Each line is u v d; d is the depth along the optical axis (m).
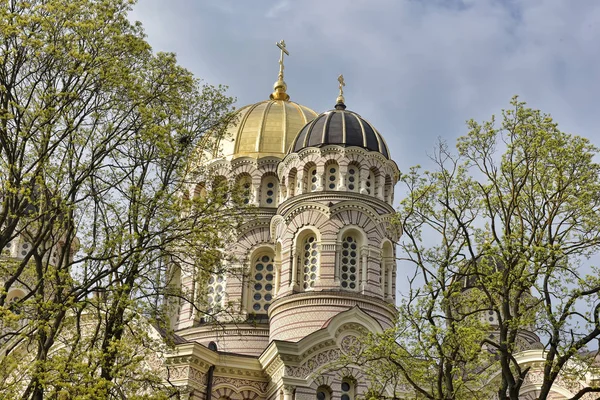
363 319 49.25
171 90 35.00
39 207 34.34
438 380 33.03
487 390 42.91
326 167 55.56
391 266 54.50
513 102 35.59
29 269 35.78
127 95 33.59
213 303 56.56
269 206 60.03
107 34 33.38
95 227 33.88
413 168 36.72
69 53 31.94
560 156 34.22
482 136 35.78
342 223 53.06
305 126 58.78
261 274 57.53
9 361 29.89
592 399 47.06
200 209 36.41
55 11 32.69
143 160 34.16
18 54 31.97
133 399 29.61
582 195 33.75
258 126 62.97
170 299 39.22
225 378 49.31
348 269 52.78
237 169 60.53
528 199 34.91
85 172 32.88
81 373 29.41
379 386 41.38
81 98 32.97
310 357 47.69
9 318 28.39
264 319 55.75
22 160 32.16
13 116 30.75
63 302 30.66
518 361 49.19
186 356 46.97
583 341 30.81
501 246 33.00
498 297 36.28
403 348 34.75
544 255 32.25
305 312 50.81
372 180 55.94
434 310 34.47
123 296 31.05
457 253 35.34
